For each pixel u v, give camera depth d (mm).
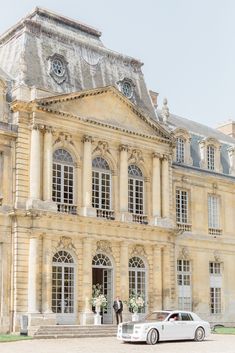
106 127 39062
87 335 32688
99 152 38812
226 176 49625
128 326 28734
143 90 44438
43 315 33312
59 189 36562
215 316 46250
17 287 33250
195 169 47031
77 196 37188
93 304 35781
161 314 30609
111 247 38281
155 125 41844
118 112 40156
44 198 35031
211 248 47031
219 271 47812
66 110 37094
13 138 35000
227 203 49375
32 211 33938
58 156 36906
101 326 34094
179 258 44406
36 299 33469
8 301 33219
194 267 45406
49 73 38094
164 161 42469
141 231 39875
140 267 40219
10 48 39312
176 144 45688
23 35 38125
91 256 36750
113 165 39594
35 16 39969
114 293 38094
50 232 34812
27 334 31891
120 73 43188
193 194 46562
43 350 24594
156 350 25094
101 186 38938
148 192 41562
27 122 35469
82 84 39844
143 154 41469
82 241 36594
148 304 39938
